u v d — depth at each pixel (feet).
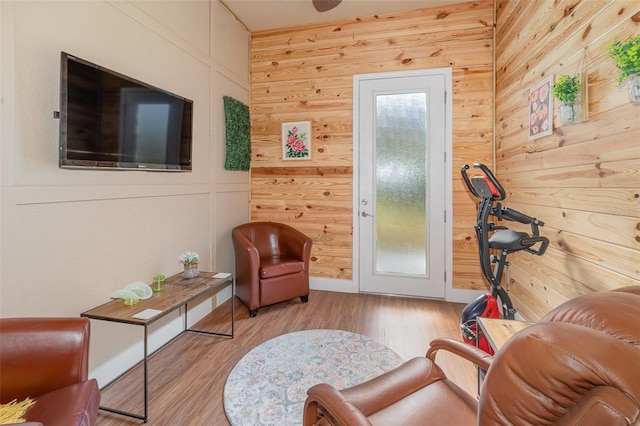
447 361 7.14
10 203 4.83
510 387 2.06
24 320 3.98
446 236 10.97
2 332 3.81
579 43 5.57
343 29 11.68
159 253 7.94
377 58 11.41
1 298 4.75
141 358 7.26
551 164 6.59
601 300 2.40
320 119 12.01
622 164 4.59
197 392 6.15
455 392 3.93
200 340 8.20
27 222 5.06
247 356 7.40
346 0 10.45
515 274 8.89
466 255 10.82
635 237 4.38
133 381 6.53
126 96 6.51
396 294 11.52
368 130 11.57
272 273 9.84
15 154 4.89
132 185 7.07
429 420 3.47
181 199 8.78
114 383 6.47
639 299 2.35
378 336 8.39
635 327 2.00
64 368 3.86
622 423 1.59
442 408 3.64
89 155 5.75
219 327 8.95
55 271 5.49
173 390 6.20
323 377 6.61
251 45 12.58
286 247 11.36
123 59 6.77
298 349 7.71
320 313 9.90
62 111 5.26
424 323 9.18
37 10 5.16
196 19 9.31
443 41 10.80
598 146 5.10
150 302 6.34
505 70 9.34
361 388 3.86
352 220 11.85
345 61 11.70
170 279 7.87
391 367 6.96
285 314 9.84
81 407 3.49
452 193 10.85
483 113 10.52
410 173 11.28
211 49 10.09
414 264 11.38
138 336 7.22
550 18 6.63
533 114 7.36
